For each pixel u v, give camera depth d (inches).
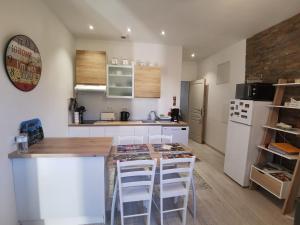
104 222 86.4
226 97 189.3
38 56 93.8
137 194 80.3
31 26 88.4
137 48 177.9
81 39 168.2
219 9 105.3
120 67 166.7
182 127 168.2
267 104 118.8
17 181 77.7
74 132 151.7
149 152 96.5
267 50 134.0
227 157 143.3
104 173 82.6
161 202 82.6
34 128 90.4
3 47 69.3
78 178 81.1
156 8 106.3
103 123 158.9
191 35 151.9
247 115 121.0
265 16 113.5
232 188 124.7
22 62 80.0
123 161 74.7
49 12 108.1
